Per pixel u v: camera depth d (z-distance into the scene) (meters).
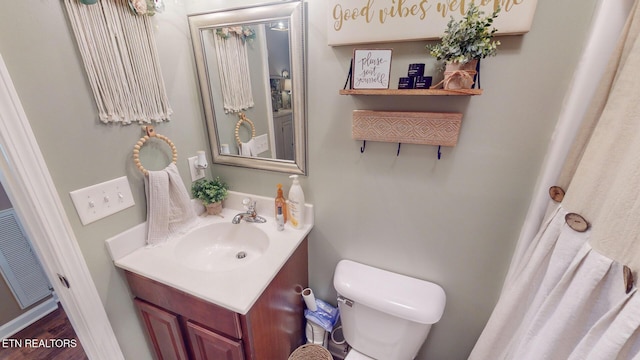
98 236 0.93
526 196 0.87
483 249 1.00
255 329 0.91
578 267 0.64
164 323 1.02
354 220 1.16
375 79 0.85
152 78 1.02
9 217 1.63
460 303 1.12
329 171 1.12
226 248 1.26
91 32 0.82
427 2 0.77
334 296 1.38
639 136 0.51
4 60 0.67
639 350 0.50
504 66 0.78
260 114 1.14
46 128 0.76
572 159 0.72
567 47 0.71
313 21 0.93
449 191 0.97
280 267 0.97
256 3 0.99
